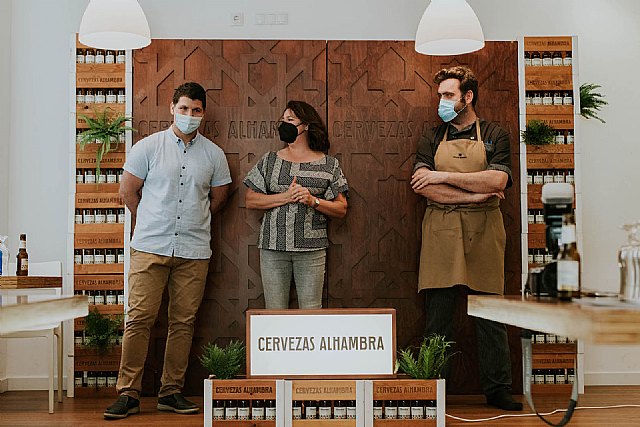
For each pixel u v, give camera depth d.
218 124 5.27
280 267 4.96
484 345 4.84
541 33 5.95
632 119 5.97
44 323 2.23
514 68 5.32
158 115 5.26
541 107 5.31
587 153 5.92
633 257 2.12
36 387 5.65
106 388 5.18
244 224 5.23
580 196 5.28
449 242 4.86
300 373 3.67
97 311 5.20
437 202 4.88
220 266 5.21
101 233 5.22
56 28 5.80
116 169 5.24
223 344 5.19
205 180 4.90
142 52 5.27
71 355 5.18
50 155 5.74
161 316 5.19
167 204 4.77
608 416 4.47
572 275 2.17
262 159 5.07
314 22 5.89
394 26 5.91
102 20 4.55
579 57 5.96
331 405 3.66
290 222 4.91
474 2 5.95
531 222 5.27
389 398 3.66
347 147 5.28
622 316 1.70
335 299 5.23
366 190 5.27
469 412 4.60
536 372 5.25
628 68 5.99
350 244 5.25
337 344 3.68
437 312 4.94
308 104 5.20
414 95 5.31
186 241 4.80
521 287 5.23
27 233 5.70
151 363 5.18
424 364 3.78
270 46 5.30
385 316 3.68
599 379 5.79
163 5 5.85
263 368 3.68
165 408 4.73
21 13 5.80
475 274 4.88
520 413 4.57
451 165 4.88
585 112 5.69
